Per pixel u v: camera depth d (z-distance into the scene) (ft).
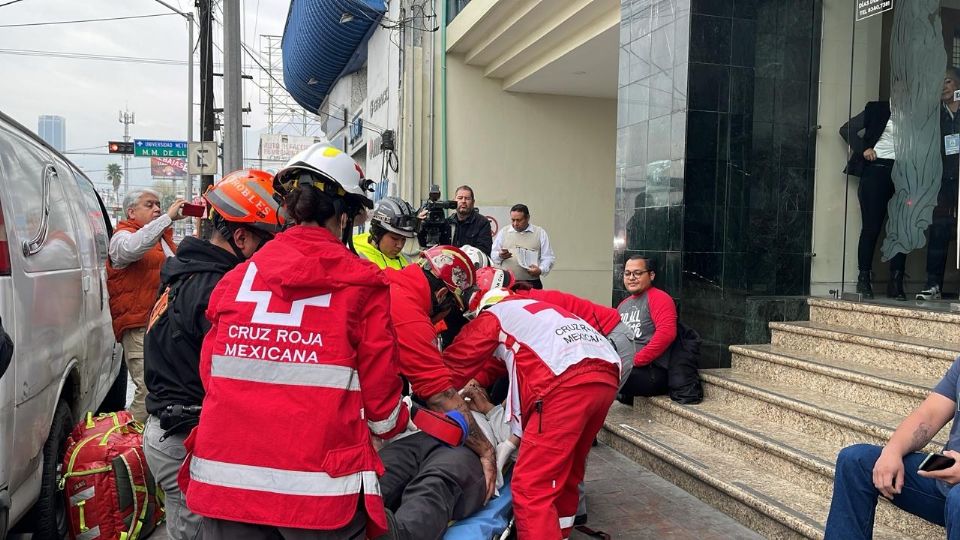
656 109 16.99
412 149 33.88
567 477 9.66
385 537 7.14
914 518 9.84
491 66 32.78
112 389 17.34
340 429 5.80
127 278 14.83
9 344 7.67
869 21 16.98
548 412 9.21
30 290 9.36
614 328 12.69
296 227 6.40
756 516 11.16
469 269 9.96
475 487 8.97
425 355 9.15
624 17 18.34
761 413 13.87
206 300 7.86
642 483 13.39
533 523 9.08
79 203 14.47
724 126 16.34
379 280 6.12
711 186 16.28
